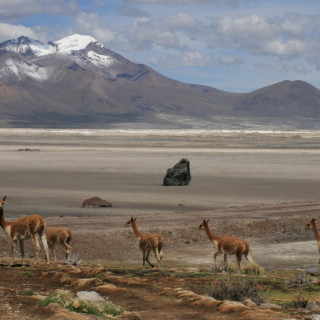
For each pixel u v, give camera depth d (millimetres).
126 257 47656
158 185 103312
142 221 61406
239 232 58812
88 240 50875
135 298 25516
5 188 95312
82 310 20484
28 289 26734
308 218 66875
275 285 30906
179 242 53781
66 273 32219
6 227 35250
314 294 29016
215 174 124500
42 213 67938
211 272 35125
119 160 164000
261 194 91562
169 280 30609
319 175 123188
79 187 98312
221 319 21078
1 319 19453
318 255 48812
